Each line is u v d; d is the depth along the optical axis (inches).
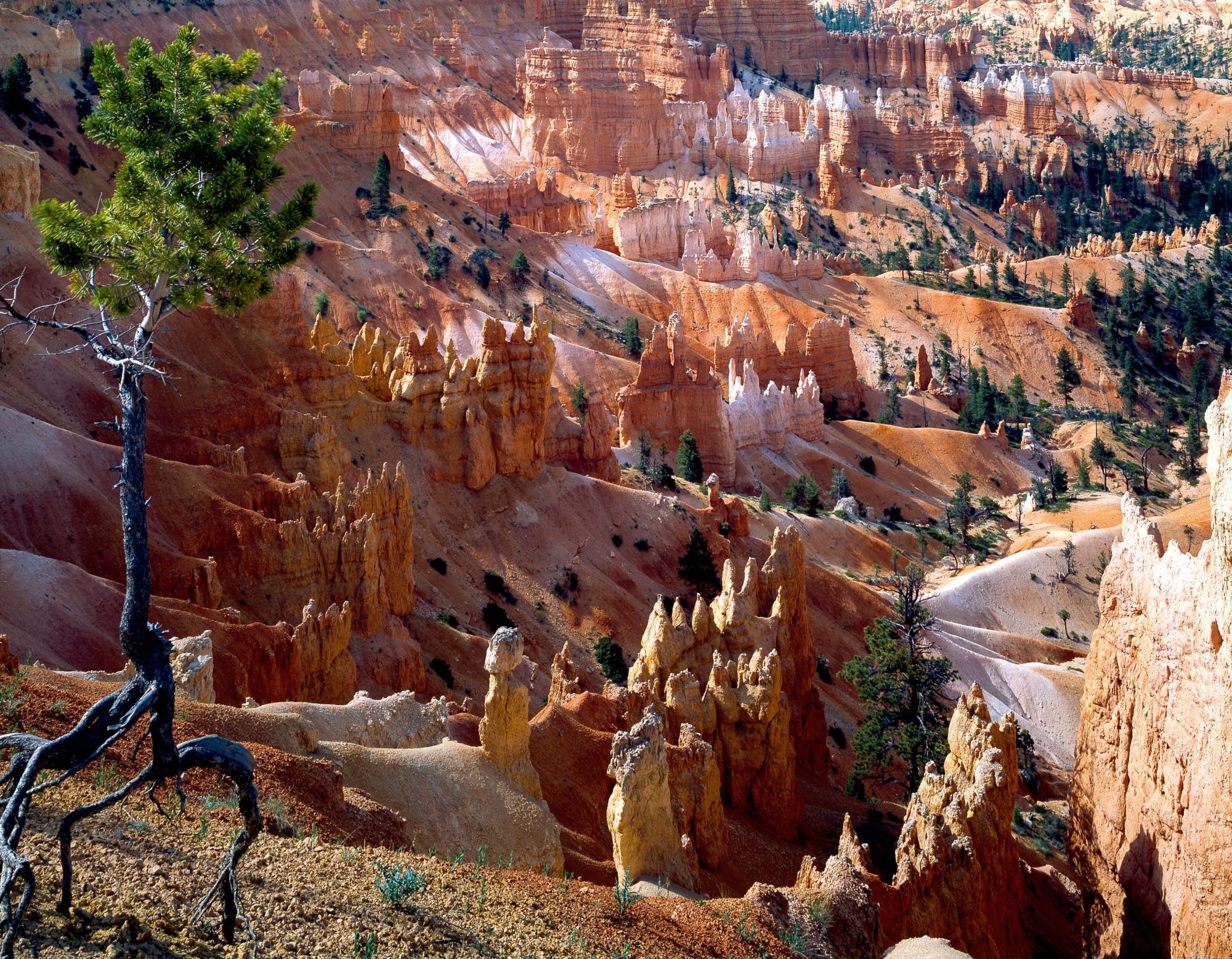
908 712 2539.4
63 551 2559.1
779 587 2551.7
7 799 692.1
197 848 817.5
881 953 1245.1
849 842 1481.3
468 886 908.6
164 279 869.8
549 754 1790.1
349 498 3191.4
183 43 895.1
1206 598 1508.4
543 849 1339.8
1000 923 1567.4
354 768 1294.3
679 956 941.2
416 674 2957.7
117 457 2847.0
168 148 877.2
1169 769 1567.4
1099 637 1811.0
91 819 814.5
